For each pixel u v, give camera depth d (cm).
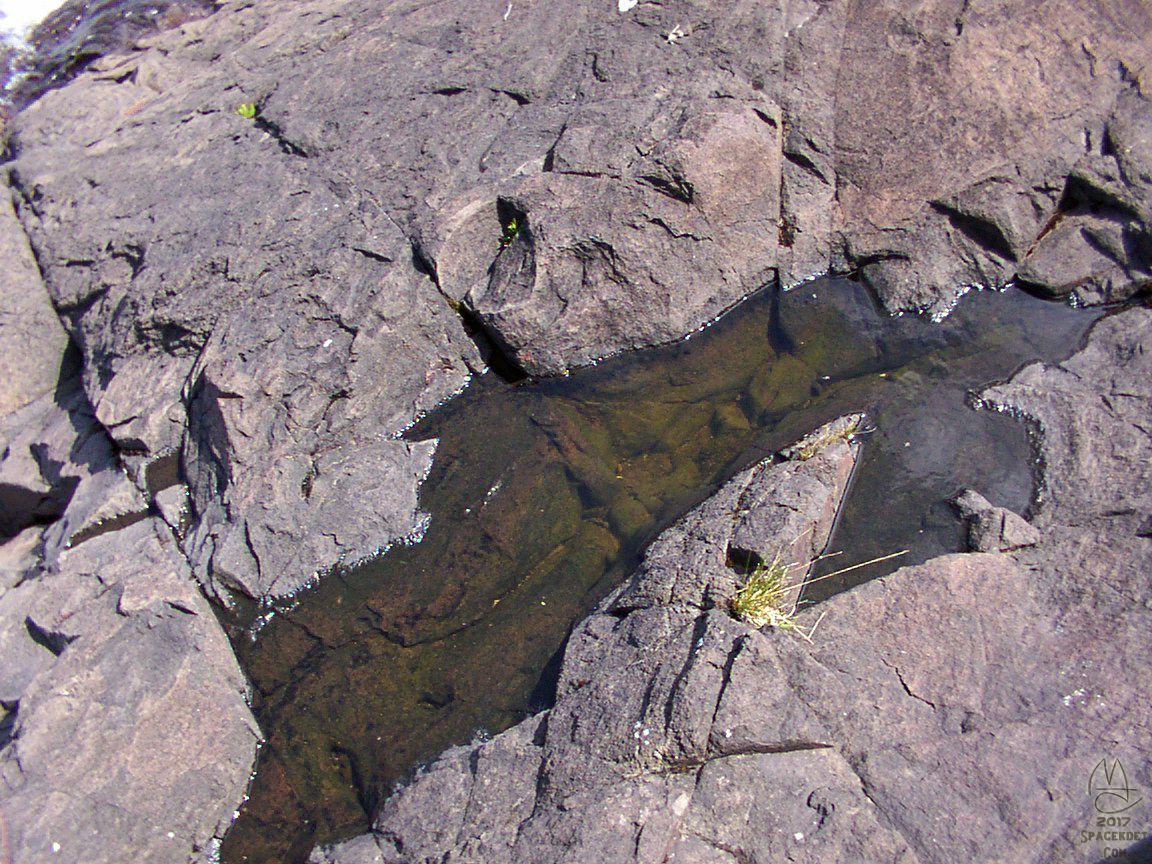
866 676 449
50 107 841
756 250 666
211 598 562
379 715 509
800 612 483
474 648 524
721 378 636
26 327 730
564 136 656
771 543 491
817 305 666
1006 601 477
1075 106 669
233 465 591
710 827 400
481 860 411
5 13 1032
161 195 714
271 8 891
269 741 509
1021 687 443
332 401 612
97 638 534
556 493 586
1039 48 679
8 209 773
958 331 639
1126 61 680
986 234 658
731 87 664
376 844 444
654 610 481
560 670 486
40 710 498
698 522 528
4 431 712
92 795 473
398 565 569
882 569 515
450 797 445
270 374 608
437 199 654
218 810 489
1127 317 618
